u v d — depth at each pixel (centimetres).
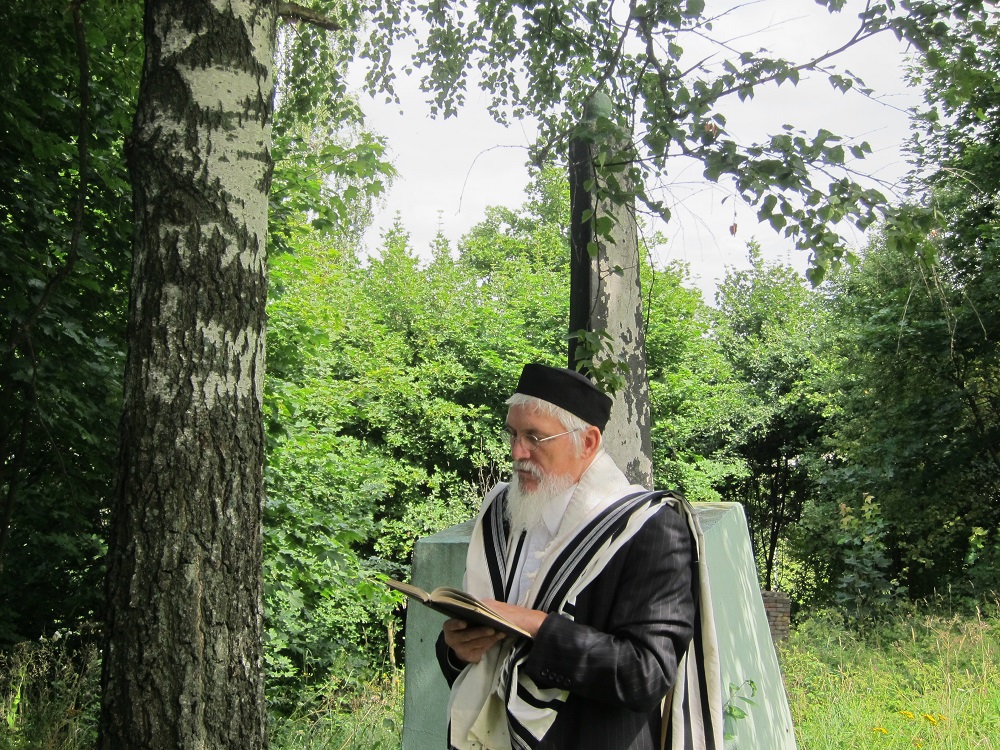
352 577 1000
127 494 302
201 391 306
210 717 292
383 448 1681
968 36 374
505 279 1994
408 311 1862
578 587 200
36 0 596
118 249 680
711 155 331
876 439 1806
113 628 297
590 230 459
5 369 589
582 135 353
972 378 1661
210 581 299
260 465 318
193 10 321
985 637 994
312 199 768
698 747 204
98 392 665
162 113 318
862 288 1628
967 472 1770
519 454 215
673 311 1817
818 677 811
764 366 2447
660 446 1842
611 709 197
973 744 594
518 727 194
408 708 395
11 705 541
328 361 1387
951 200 1345
